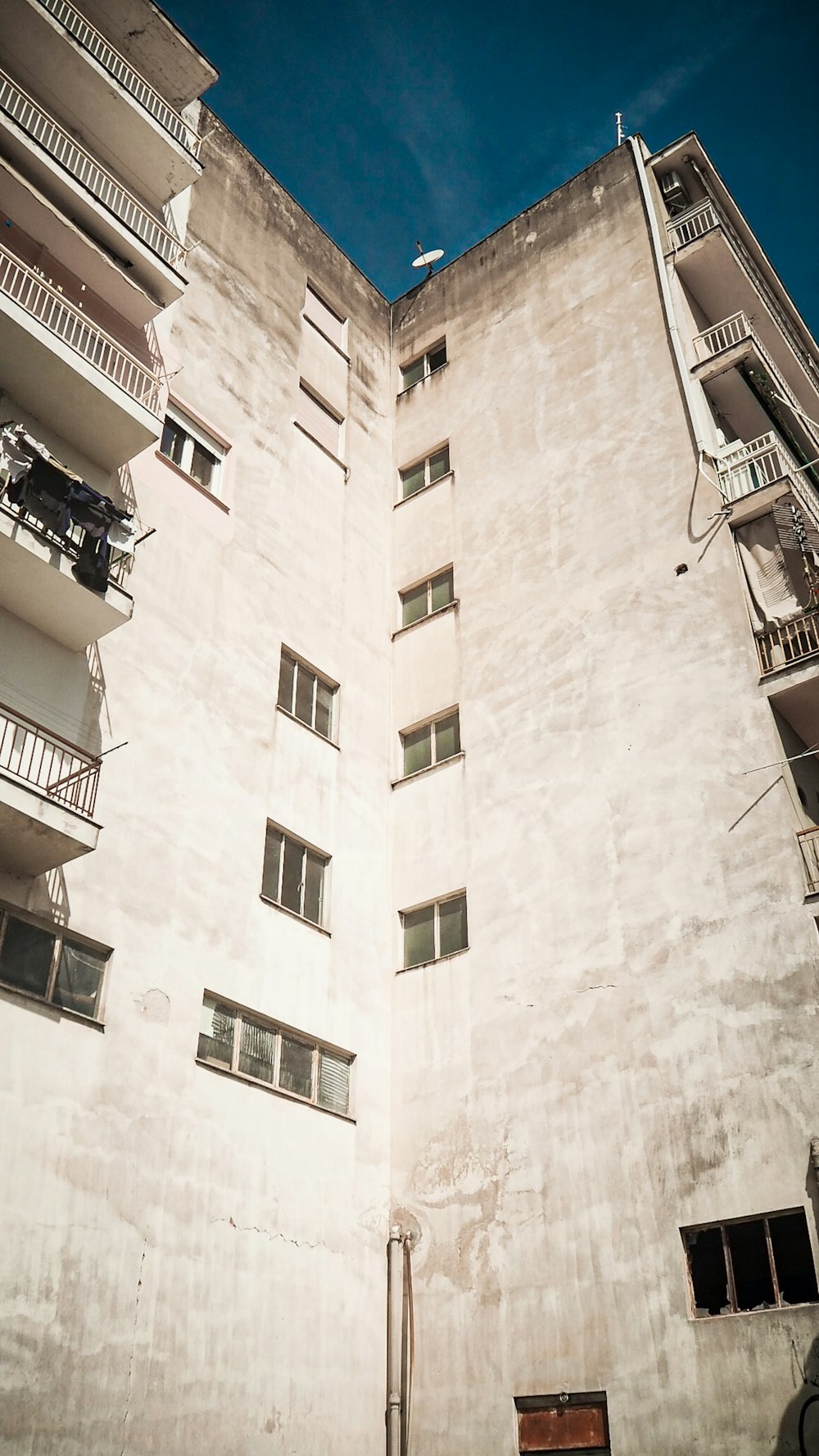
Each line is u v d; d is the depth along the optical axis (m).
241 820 21.19
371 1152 21.16
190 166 23.70
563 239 31.22
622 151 31.09
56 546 17.58
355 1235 19.94
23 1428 13.58
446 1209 20.34
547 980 21.08
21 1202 14.64
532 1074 20.42
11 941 16.22
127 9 24.27
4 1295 14.00
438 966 22.98
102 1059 16.58
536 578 25.95
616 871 21.08
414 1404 18.95
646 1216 17.91
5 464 17.92
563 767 22.98
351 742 25.23
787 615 21.56
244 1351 16.81
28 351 18.50
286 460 27.20
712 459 24.03
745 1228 16.97
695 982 19.06
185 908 19.14
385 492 30.86
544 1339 18.11
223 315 27.27
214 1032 18.88
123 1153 16.25
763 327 28.62
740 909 19.09
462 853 23.81
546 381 29.03
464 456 29.92
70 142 22.20
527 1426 17.72
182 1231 16.64
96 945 17.42
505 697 24.97
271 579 24.81
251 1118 18.75
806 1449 14.94
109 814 18.50
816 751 20.41
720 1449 15.64
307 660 24.92
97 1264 15.25
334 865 23.17
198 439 24.70
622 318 28.14
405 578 29.05
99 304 22.31
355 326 33.06
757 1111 17.45
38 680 18.27
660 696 22.14
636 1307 17.38
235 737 21.88
